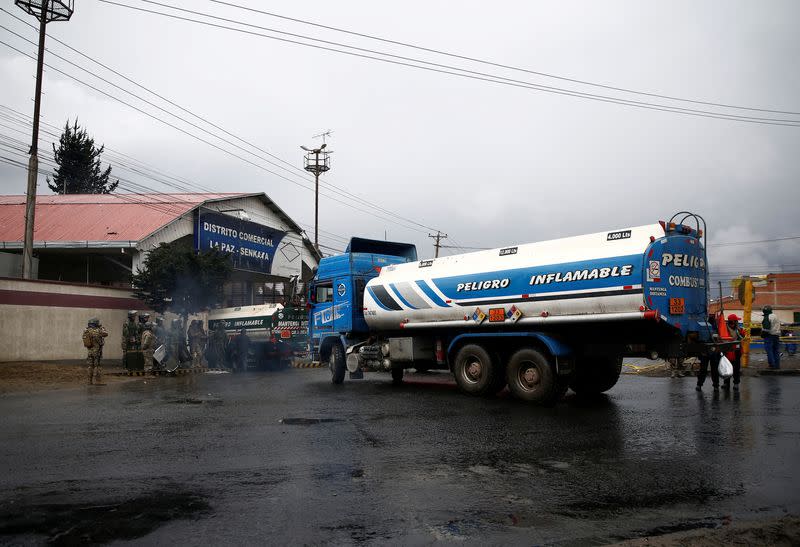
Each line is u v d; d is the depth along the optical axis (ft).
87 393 45.85
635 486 18.01
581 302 35.63
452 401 38.50
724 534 13.30
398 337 48.85
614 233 35.53
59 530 14.40
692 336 34.71
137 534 14.14
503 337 38.91
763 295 145.07
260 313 78.95
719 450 22.79
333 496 17.10
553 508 15.96
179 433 27.35
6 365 63.52
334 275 54.54
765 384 48.52
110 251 95.71
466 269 42.80
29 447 24.32
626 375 61.82
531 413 32.94
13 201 119.75
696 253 35.99
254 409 35.42
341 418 31.50
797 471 19.65
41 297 74.74
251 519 15.17
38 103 80.07
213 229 111.14
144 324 65.82
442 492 17.44
